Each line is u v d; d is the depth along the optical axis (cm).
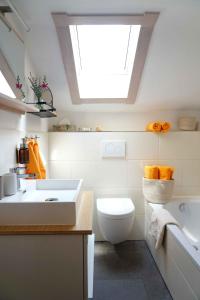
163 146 235
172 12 138
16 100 117
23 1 130
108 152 233
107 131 234
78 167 235
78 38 179
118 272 183
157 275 179
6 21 125
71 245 110
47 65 183
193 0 128
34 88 166
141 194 238
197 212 225
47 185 172
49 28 151
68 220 113
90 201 159
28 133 174
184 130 239
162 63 181
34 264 110
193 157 237
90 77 219
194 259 120
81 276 112
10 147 142
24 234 107
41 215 113
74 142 233
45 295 112
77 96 217
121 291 162
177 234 148
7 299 112
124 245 227
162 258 175
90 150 234
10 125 142
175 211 216
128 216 190
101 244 229
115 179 236
